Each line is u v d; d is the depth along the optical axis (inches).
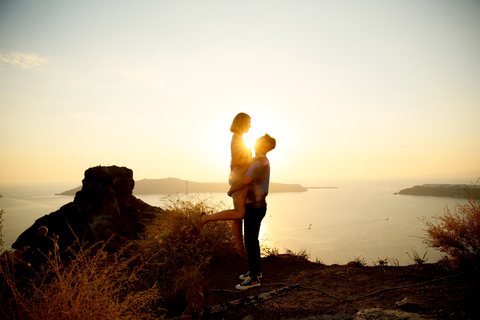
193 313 103.0
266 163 132.6
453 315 86.3
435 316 87.6
